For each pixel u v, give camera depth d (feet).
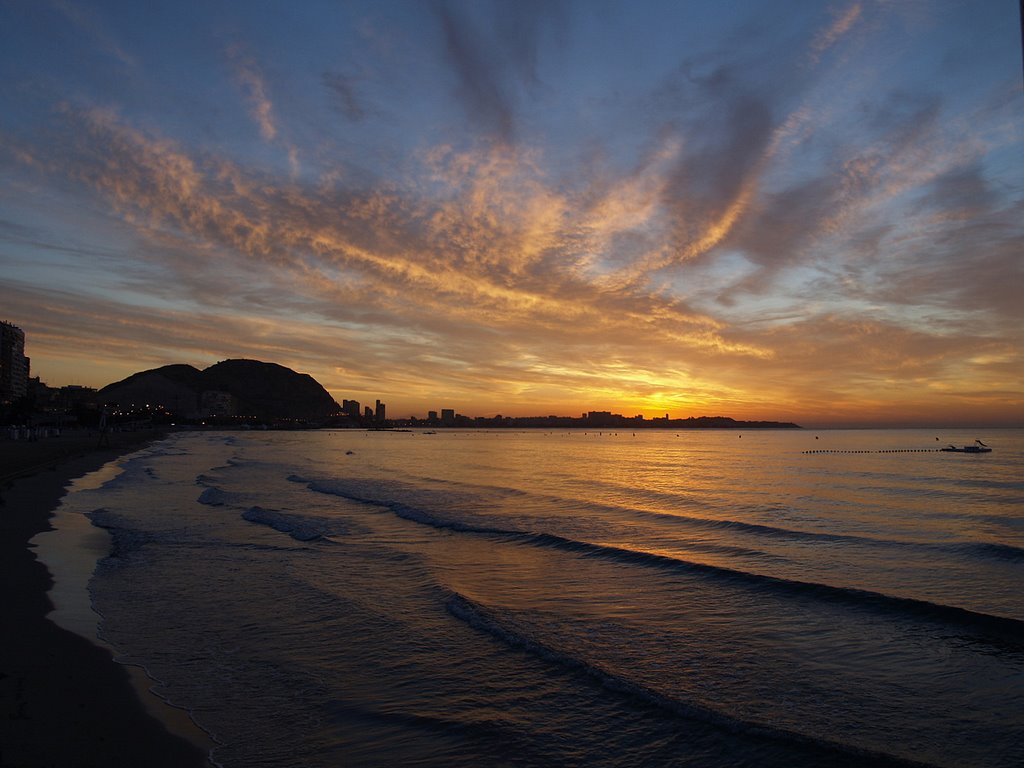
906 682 26.66
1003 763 19.94
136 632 31.68
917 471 167.84
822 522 74.08
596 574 46.03
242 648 29.99
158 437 458.91
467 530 64.44
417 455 263.29
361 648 30.30
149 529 62.90
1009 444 419.95
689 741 21.29
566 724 22.61
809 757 20.13
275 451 291.79
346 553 52.75
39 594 37.47
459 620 34.76
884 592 41.45
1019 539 61.77
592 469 177.27
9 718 20.80
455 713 23.41
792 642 31.65
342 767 19.47
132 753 19.25
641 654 29.84
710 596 40.19
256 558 50.26
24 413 412.36
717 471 169.17
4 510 72.64
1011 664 28.73
